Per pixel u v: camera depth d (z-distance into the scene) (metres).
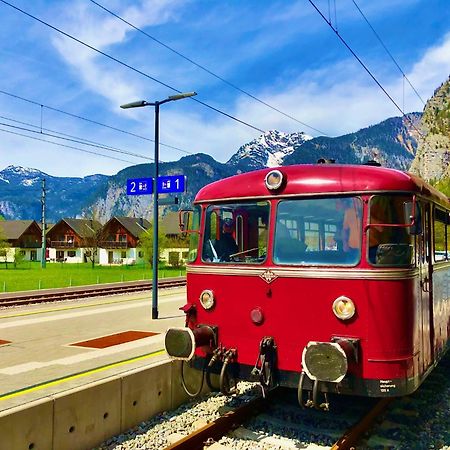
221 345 7.26
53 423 6.23
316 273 6.56
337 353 5.94
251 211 7.30
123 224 89.06
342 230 6.54
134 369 7.80
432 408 8.20
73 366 8.46
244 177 7.52
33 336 11.83
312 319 6.55
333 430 7.26
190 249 7.94
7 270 60.91
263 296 6.95
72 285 34.62
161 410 8.09
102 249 88.62
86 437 6.68
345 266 6.40
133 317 15.23
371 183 6.48
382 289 6.24
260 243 7.12
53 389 6.98
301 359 6.57
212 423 6.98
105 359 8.98
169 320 14.60
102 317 15.24
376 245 6.36
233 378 7.14
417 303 6.68
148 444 6.73
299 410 8.09
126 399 7.38
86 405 6.70
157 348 9.98
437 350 7.93
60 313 16.27
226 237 7.50
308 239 6.76
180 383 8.53
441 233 8.74
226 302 7.27
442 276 8.57
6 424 5.67
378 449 6.63
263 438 6.96
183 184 15.28
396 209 6.45
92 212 82.56
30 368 8.38
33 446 5.99
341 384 6.25
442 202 8.42
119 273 53.66
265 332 6.88
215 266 7.43
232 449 6.54
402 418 7.71
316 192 6.77
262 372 6.67
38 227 100.38
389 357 6.16
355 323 6.28
